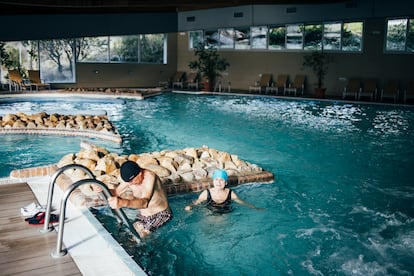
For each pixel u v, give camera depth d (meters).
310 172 7.70
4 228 4.16
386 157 8.83
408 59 15.89
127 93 16.92
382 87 16.56
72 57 19.22
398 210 5.96
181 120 12.65
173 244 4.74
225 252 4.66
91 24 17.62
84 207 4.78
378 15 16.02
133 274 3.46
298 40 18.09
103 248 3.85
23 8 15.22
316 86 17.94
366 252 4.77
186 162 6.82
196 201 5.64
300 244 4.91
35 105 15.00
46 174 6.09
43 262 3.56
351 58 17.03
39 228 4.18
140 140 9.98
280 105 15.64
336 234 5.16
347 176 7.50
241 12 18.81
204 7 19.48
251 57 19.36
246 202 5.90
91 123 10.34
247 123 12.30
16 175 5.95
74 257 3.67
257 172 6.90
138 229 4.76
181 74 20.61
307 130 11.41
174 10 20.06
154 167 6.36
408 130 11.44
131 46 20.33
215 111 14.31
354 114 13.79
